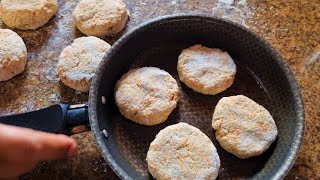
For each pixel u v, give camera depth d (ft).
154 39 1.31
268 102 1.24
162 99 1.20
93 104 1.10
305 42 1.41
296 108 1.12
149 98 1.20
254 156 1.14
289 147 1.07
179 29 1.29
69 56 1.30
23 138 0.84
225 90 1.28
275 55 1.20
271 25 1.44
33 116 1.08
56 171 1.15
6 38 1.35
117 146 1.17
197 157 1.08
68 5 1.50
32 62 1.37
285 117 1.17
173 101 1.21
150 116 1.17
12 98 1.29
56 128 1.05
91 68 1.28
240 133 1.14
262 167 1.13
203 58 1.29
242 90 1.28
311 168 1.15
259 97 1.26
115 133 1.19
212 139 1.19
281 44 1.40
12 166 0.86
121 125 1.20
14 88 1.31
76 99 1.29
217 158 1.09
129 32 1.23
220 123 1.16
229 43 1.30
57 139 0.90
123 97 1.20
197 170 1.06
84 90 1.29
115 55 1.20
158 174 1.06
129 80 1.24
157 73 1.25
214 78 1.25
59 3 1.50
